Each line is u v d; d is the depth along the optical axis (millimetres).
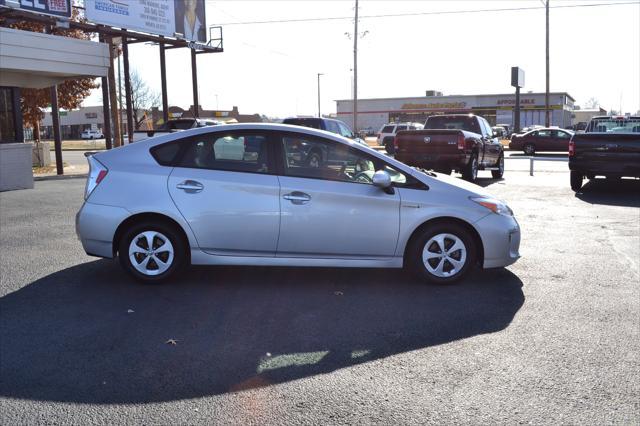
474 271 6766
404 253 6168
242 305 5539
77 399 3693
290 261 6059
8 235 8891
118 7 21812
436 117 17453
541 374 4023
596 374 4020
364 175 6117
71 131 95125
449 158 14859
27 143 15383
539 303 5594
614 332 4812
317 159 6113
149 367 4164
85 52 16922
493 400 3656
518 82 49875
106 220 6004
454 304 5570
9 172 14953
